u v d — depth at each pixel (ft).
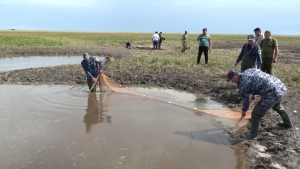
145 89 29.12
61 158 13.89
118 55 60.34
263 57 27.22
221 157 14.28
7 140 15.87
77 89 28.27
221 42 133.59
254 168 13.30
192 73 35.22
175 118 20.10
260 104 15.97
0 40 88.02
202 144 15.76
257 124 16.37
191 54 58.44
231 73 16.11
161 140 16.19
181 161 13.78
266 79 15.53
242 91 16.10
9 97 24.85
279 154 14.55
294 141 15.90
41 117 19.83
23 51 65.77
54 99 24.47
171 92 27.96
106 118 19.86
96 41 107.24
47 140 15.97
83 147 15.14
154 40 78.13
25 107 22.03
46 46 75.97
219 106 23.21
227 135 17.13
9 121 18.88
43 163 13.39
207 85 29.35
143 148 15.12
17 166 13.08
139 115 20.62
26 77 32.53
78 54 65.46
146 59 45.96
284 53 73.97
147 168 13.06
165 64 41.24
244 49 24.57
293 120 18.89
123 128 17.99
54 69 37.45
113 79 32.50
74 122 18.94
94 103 23.45
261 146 15.66
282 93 15.56
